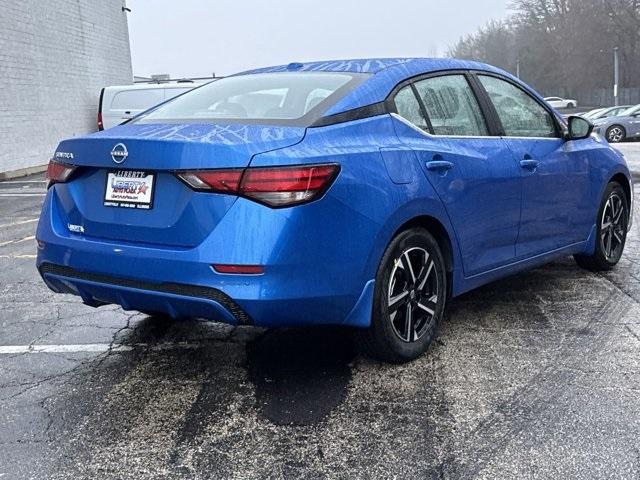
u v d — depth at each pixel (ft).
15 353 13.00
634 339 12.98
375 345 11.45
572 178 15.79
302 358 12.42
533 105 15.55
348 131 10.90
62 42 64.03
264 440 9.46
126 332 14.17
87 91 69.87
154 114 12.89
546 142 15.26
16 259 21.81
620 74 233.76
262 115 11.44
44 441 9.55
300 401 10.64
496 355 12.30
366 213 10.44
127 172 10.60
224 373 11.84
